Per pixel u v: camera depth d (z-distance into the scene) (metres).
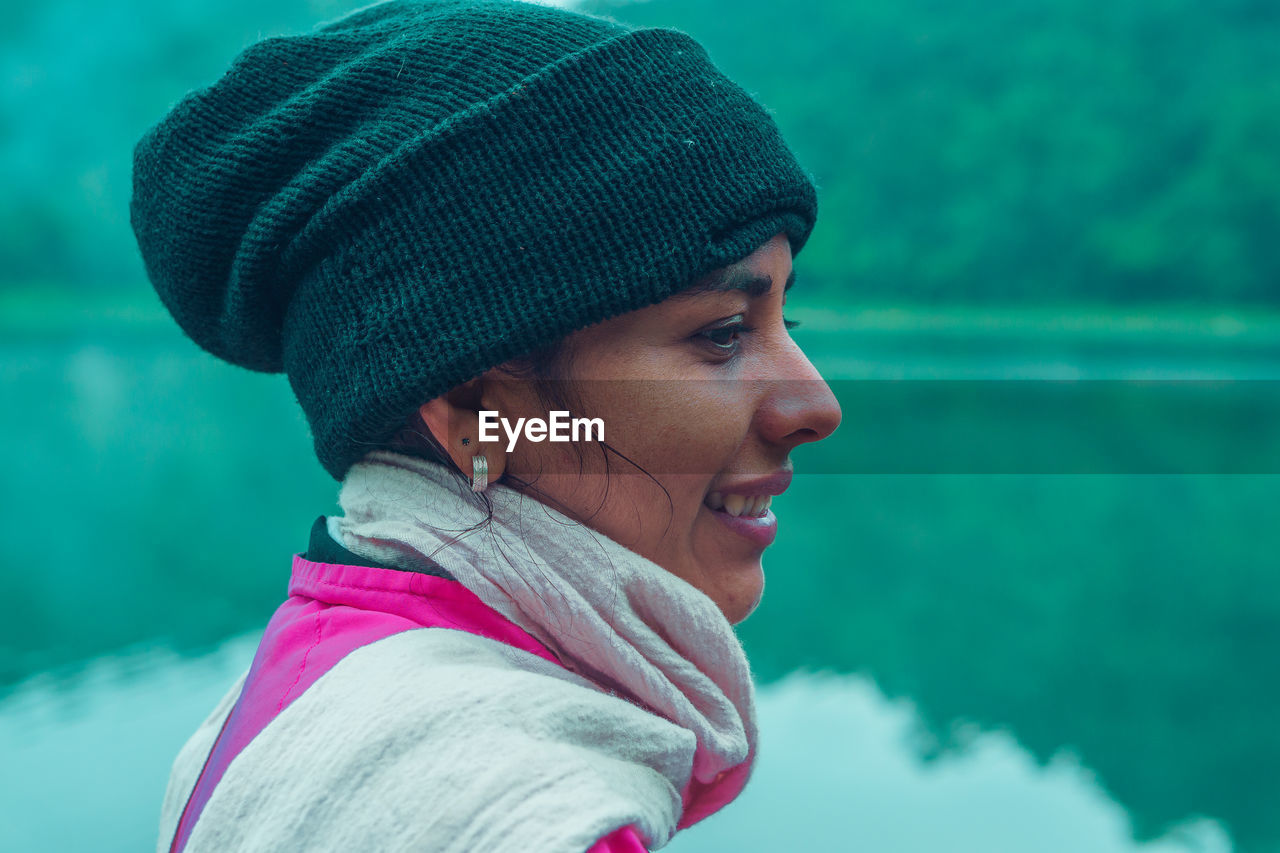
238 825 0.46
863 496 8.41
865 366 13.11
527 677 0.49
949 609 5.04
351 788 0.44
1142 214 24.89
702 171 0.57
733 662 0.60
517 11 0.63
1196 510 7.57
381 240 0.56
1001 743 3.16
